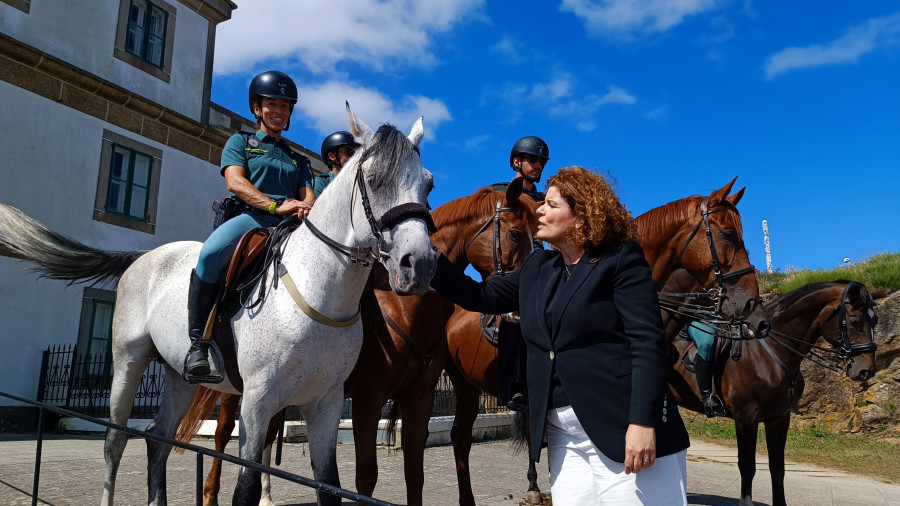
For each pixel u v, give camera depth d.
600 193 2.09
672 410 1.98
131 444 7.55
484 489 6.39
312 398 3.08
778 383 5.40
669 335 4.79
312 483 1.80
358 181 2.77
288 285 2.97
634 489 1.91
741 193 4.56
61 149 11.61
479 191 4.34
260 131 3.85
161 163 13.60
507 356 3.52
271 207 3.29
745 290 4.44
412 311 3.72
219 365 3.32
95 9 12.50
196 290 3.29
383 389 3.69
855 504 6.81
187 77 14.45
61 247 4.26
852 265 15.02
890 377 12.58
